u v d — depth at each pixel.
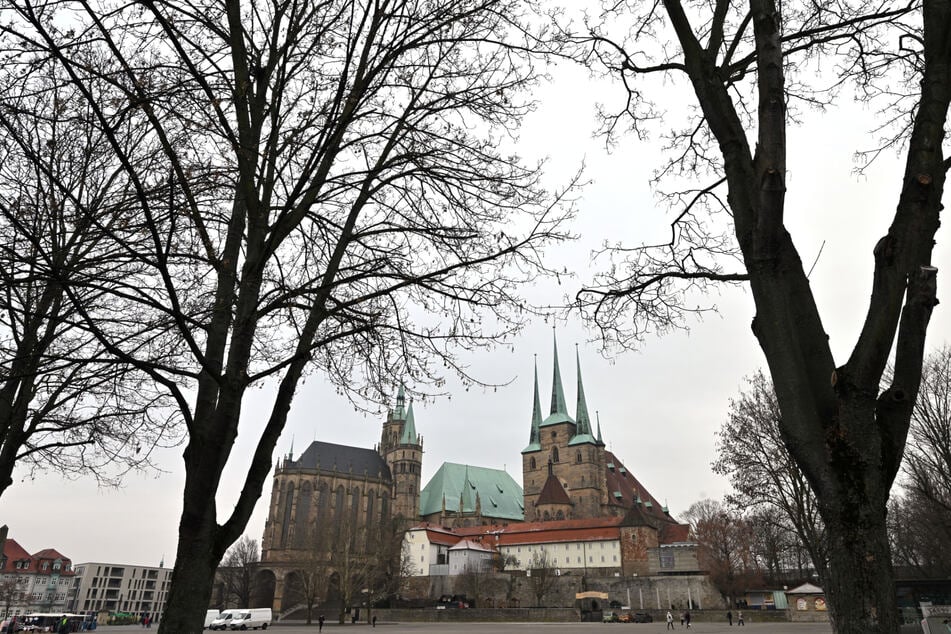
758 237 5.36
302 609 124.25
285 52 8.75
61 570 179.88
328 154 9.47
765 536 64.12
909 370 4.82
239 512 7.57
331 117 8.46
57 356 8.41
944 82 5.42
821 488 4.70
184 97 8.49
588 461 159.75
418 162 10.17
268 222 9.08
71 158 11.66
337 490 151.75
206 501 7.30
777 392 5.09
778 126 5.51
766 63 5.79
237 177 9.75
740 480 36.09
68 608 182.00
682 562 110.81
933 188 5.10
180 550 7.23
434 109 9.94
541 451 168.00
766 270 5.33
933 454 39.75
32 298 12.17
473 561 121.81
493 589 112.94
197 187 9.39
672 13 6.91
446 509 171.25
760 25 5.95
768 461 35.25
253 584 134.25
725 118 6.24
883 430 4.77
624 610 91.62
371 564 99.81
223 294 8.41
